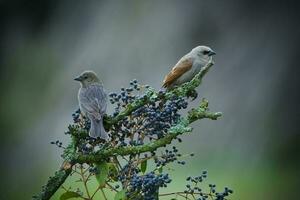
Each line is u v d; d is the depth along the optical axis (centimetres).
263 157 1700
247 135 1709
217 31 1745
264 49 1761
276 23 1762
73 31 1817
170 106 454
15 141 1753
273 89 1752
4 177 1692
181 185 1473
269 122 1728
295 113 1752
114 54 1744
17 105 1816
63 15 1839
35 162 1716
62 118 1755
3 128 1764
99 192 1203
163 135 457
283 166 1709
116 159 454
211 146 1669
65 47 1823
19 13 1875
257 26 1759
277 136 1728
